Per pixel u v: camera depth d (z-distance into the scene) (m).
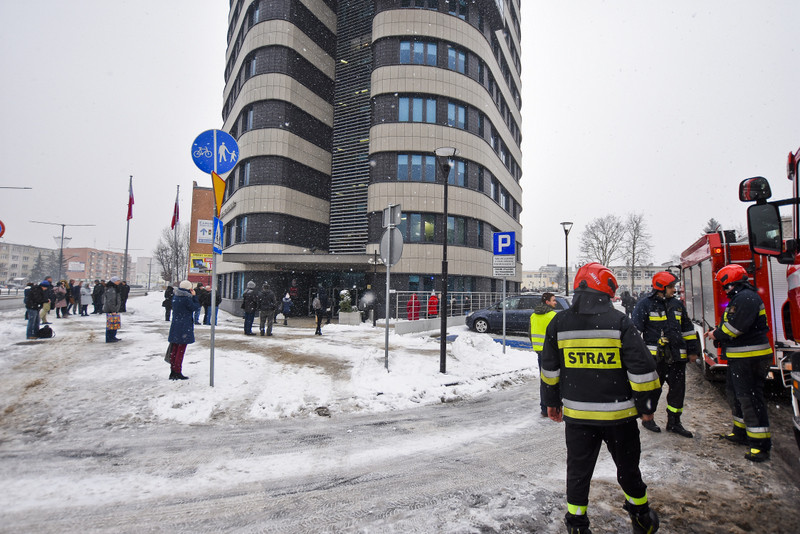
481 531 2.85
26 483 3.46
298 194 25.02
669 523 2.99
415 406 6.16
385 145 22.12
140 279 162.25
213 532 2.83
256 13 26.36
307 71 26.17
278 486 3.53
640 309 5.18
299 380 7.09
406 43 22.94
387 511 3.13
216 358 8.63
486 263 24.64
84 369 7.41
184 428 4.89
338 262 20.67
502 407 6.22
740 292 4.29
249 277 23.25
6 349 9.49
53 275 108.38
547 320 5.74
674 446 4.59
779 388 6.59
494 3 25.41
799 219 3.93
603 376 2.57
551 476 3.80
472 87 24.02
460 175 23.11
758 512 3.16
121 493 3.34
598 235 56.47
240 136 25.58
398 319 16.11
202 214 34.03
